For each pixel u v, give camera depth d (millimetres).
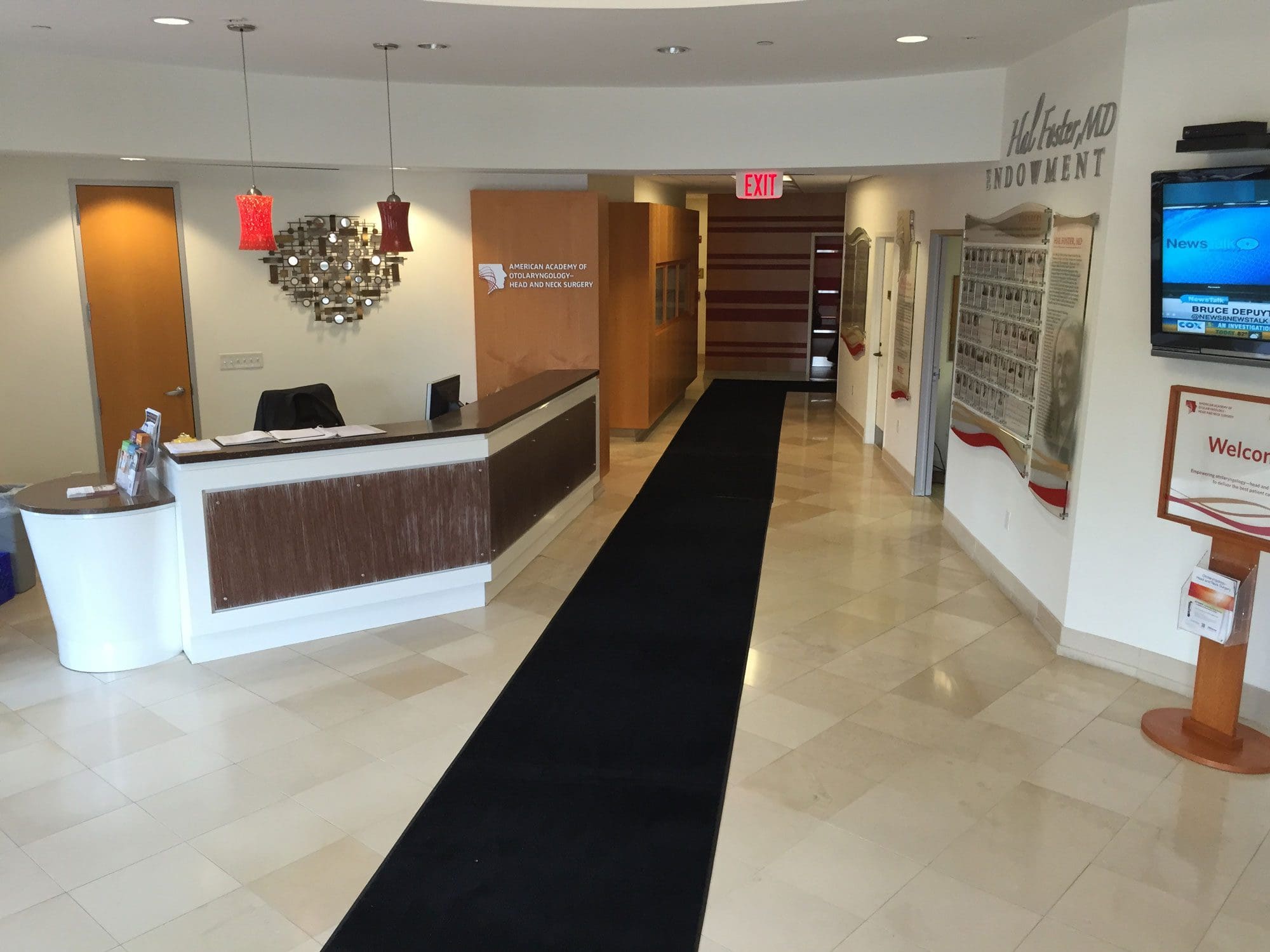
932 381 8156
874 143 6598
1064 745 4254
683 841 3559
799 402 13086
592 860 3445
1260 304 3896
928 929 3115
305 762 4090
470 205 8031
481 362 8289
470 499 5633
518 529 6297
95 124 6160
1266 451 3883
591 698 4664
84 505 4750
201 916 3150
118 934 3070
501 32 5125
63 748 4184
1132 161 4535
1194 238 4086
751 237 14938
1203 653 4199
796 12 4602
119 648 4906
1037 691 4762
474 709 4555
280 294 7648
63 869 3387
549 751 4184
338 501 5223
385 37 5293
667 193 12391
